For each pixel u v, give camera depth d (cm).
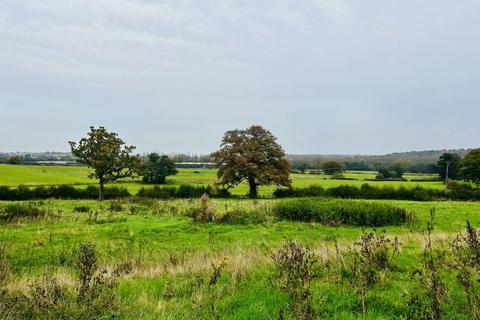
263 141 6094
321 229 2481
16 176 8088
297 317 655
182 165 14488
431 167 11850
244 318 692
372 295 793
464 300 752
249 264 1041
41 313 686
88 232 2278
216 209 3050
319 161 14975
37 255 1591
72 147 4981
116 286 929
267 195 6244
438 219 2978
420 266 1014
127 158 5194
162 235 2247
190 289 887
